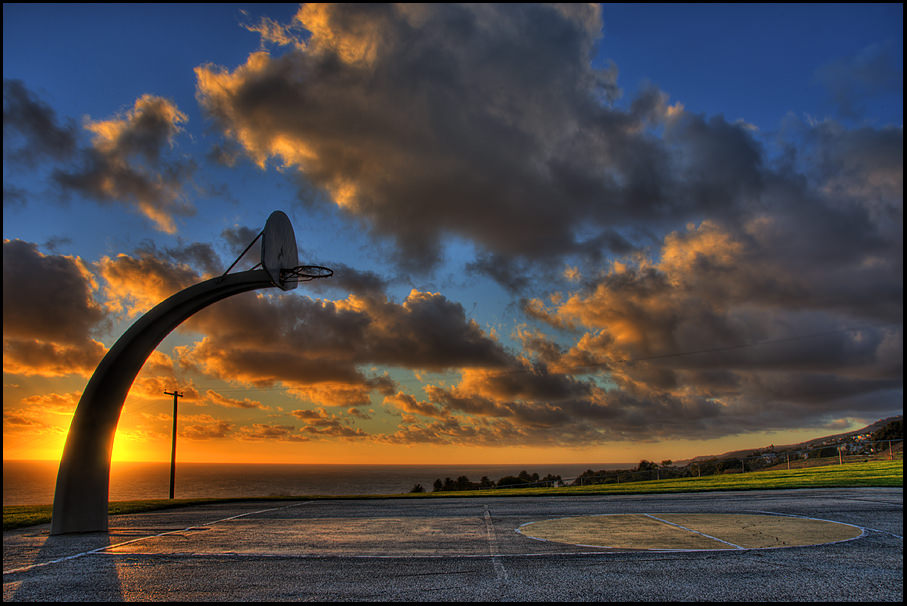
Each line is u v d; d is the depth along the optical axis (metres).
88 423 13.93
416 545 11.19
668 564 9.01
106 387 14.15
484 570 8.76
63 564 9.62
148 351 14.88
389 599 7.21
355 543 11.51
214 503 24.73
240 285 15.81
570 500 21.97
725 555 9.62
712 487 24.55
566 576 8.30
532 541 11.48
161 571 8.96
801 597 7.10
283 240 16.45
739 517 14.70
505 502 21.66
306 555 10.16
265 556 10.11
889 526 12.62
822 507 16.19
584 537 11.90
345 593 7.50
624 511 17.02
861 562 9.00
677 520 14.44
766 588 7.52
